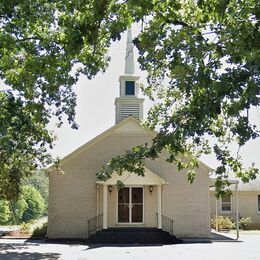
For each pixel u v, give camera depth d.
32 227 36.84
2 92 15.97
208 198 29.94
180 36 10.05
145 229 27.98
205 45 9.58
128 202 29.27
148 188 29.47
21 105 15.91
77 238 28.77
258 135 10.41
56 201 29.20
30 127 16.36
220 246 24.64
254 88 8.53
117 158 13.70
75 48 10.80
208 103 9.27
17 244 25.80
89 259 19.00
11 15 13.36
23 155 24.36
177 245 25.33
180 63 9.69
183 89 9.80
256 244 25.89
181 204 29.73
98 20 10.57
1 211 62.94
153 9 10.84
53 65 13.99
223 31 9.48
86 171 29.64
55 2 12.91
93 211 29.22
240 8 8.89
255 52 8.05
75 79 14.85
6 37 14.16
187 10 11.50
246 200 41.75
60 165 29.33
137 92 33.19
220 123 13.90
